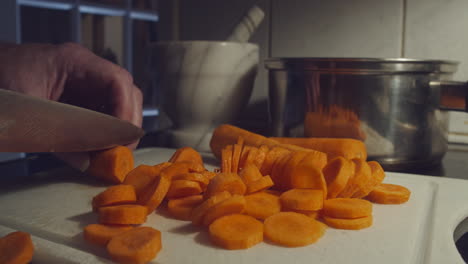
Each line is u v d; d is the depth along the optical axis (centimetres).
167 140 66
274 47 73
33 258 36
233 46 61
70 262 35
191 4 80
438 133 54
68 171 53
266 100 75
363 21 68
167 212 42
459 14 63
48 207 43
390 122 52
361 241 38
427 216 42
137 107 55
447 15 64
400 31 66
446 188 47
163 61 62
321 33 70
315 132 54
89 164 49
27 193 46
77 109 48
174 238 38
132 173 43
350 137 53
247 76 64
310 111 54
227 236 37
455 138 65
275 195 45
